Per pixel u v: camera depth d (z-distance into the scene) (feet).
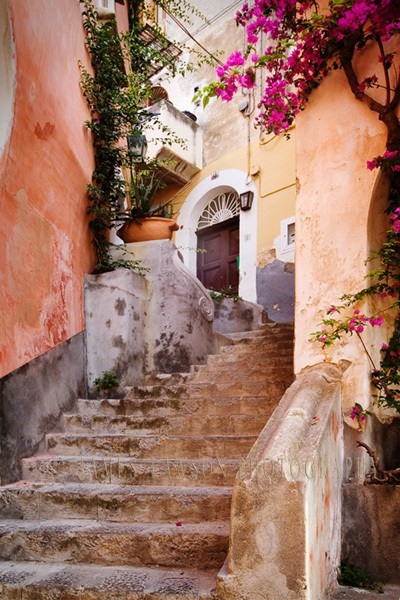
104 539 9.14
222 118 37.96
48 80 14.76
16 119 12.57
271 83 12.15
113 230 22.58
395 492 9.44
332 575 8.66
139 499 10.07
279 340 18.88
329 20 11.00
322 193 11.54
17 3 12.55
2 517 10.62
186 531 8.98
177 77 41.24
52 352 14.32
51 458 12.25
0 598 8.14
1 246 11.79
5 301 11.90
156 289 18.76
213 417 12.98
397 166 10.18
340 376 10.50
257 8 11.94
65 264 15.67
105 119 19.30
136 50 23.39
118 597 7.72
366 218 10.84
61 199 15.60
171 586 7.87
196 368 17.67
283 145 33.83
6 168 11.98
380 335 11.02
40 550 9.37
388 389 10.36
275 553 6.77
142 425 13.64
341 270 10.98
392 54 10.51
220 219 37.65
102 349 16.89
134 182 20.39
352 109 11.39
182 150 37.58
